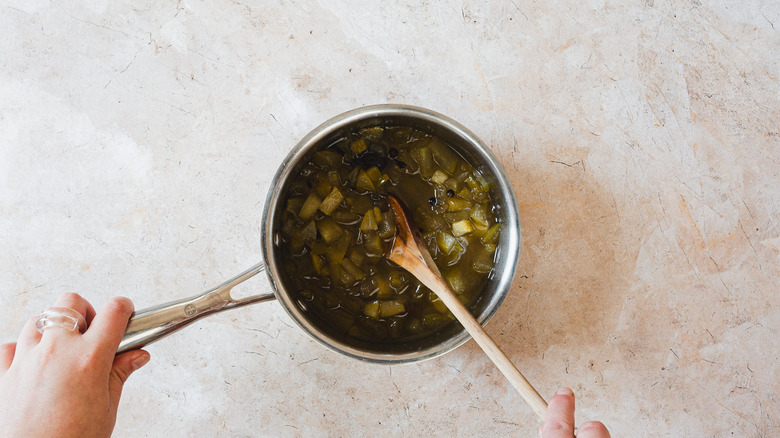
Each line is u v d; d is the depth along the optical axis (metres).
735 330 0.72
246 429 0.71
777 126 0.72
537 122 0.72
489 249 0.66
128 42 0.71
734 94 0.73
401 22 0.72
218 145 0.71
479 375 0.72
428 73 0.72
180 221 0.71
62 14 0.71
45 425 0.56
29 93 0.71
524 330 0.72
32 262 0.71
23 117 0.71
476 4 0.72
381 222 0.66
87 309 0.61
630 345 0.72
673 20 0.72
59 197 0.71
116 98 0.71
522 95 0.72
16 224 0.71
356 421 0.71
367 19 0.72
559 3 0.72
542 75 0.72
